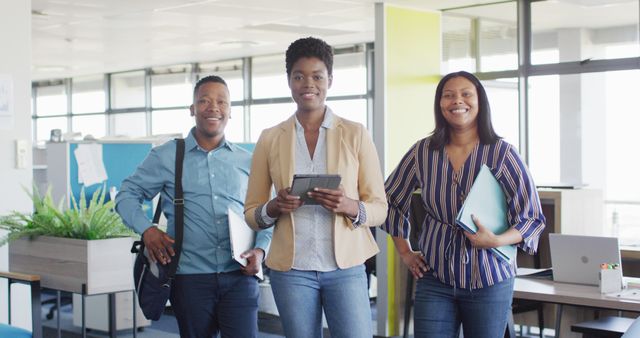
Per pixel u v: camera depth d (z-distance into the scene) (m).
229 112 3.24
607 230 8.50
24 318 4.80
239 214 3.21
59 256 4.03
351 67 11.09
